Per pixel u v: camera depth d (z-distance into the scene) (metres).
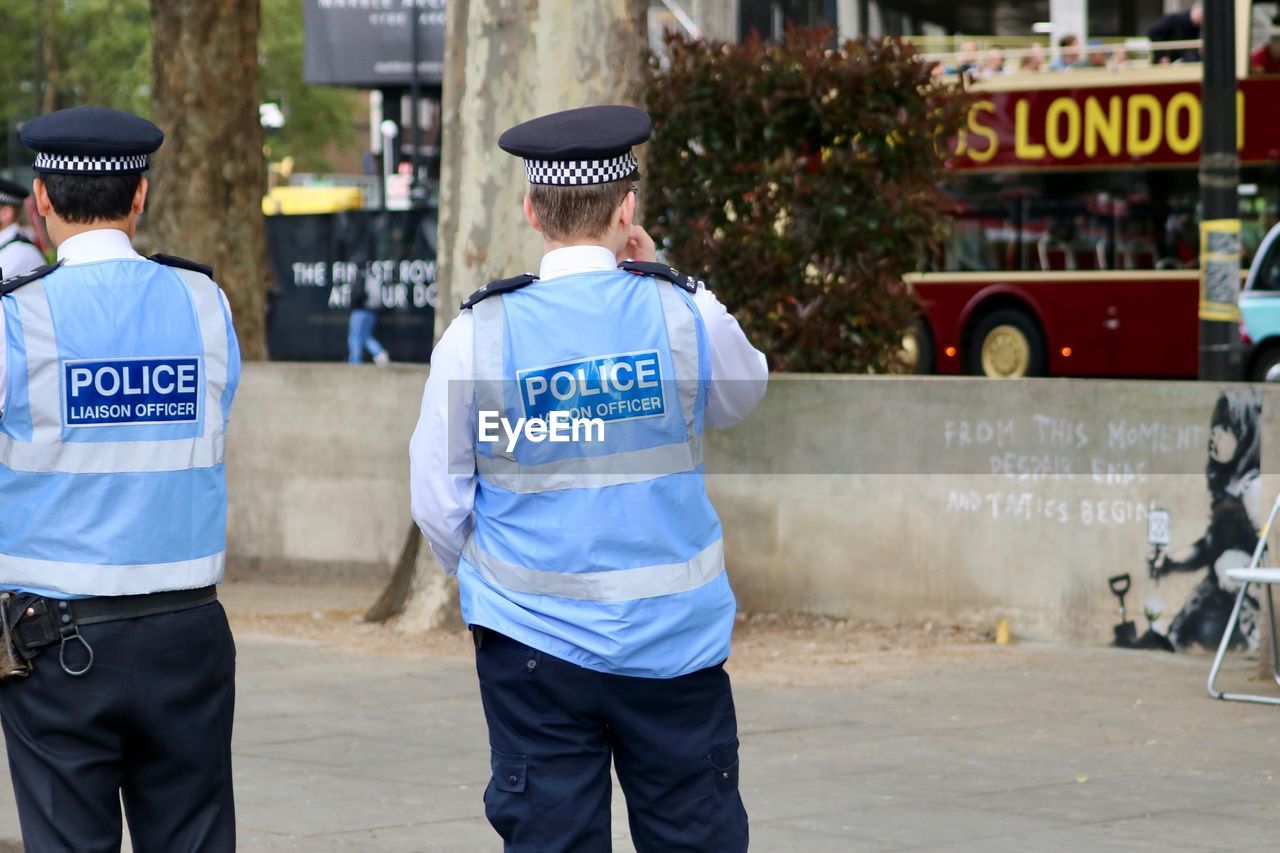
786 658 15.94
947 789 11.31
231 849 7.48
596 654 6.40
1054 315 41.00
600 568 6.41
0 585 7.07
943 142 19.58
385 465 21.06
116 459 7.04
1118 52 40.66
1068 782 11.49
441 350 6.49
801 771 11.84
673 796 6.63
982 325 42.25
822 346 18.98
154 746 7.24
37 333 6.94
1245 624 15.55
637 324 6.49
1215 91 18.69
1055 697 14.19
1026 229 41.41
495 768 6.63
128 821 7.46
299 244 51.28
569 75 16.75
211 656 7.31
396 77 69.88
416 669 15.70
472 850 10.07
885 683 14.83
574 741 6.52
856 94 18.86
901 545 17.11
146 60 76.44
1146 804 10.90
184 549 7.19
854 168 18.72
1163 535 15.85
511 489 6.46
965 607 16.84
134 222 7.37
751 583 17.86
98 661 7.02
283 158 83.38
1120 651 15.99
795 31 19.11
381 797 11.28
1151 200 39.75
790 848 9.97
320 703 14.27
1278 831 10.26
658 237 19.34
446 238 17.36
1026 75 41.12
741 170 18.92
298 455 21.58
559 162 6.52
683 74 19.08
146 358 7.10
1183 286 39.34
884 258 19.19
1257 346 37.69
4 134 79.88
